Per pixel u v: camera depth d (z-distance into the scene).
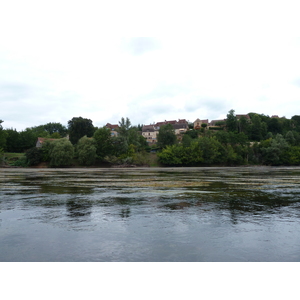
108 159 84.38
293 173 42.59
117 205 11.04
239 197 13.39
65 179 27.02
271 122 170.88
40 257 5.33
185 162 93.69
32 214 9.23
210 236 6.63
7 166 75.00
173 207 10.59
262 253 5.54
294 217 8.75
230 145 106.06
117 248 5.80
